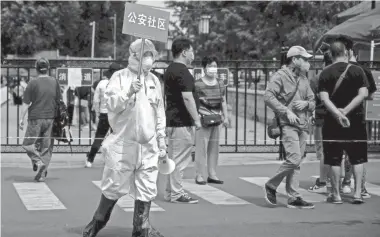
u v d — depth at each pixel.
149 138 6.44
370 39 14.33
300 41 36.47
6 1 62.25
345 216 8.23
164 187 10.54
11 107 35.88
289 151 8.62
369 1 17.31
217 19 50.03
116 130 6.50
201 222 7.86
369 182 11.02
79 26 78.44
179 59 9.13
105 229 7.46
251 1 46.09
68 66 13.98
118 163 6.45
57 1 65.62
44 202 9.13
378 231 7.38
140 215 6.56
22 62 14.59
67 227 7.54
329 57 9.75
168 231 7.34
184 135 9.06
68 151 14.66
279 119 8.68
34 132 10.88
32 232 7.27
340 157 9.02
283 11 39.09
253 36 45.09
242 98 29.45
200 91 10.68
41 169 10.89
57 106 11.06
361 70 8.86
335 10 35.75
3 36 62.12
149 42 6.64
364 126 9.01
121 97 6.34
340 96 8.84
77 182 10.90
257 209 8.68
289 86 8.64
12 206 8.83
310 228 7.52
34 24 62.81
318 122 9.98
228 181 11.09
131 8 6.64
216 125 10.74
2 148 14.61
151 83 6.61
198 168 10.80
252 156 14.30
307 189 10.38
